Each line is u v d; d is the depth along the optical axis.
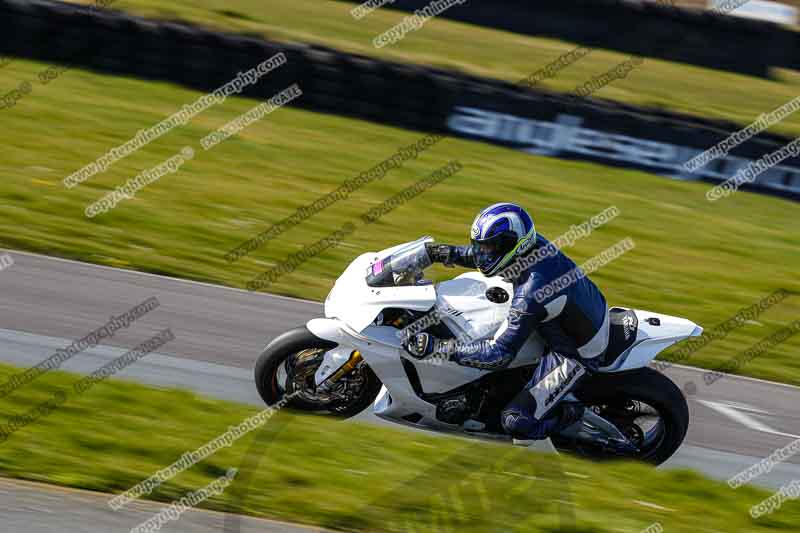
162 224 37.59
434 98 55.56
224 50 55.75
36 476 17.80
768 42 77.81
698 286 39.59
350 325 20.55
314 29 72.44
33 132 47.06
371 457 20.17
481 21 80.00
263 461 19.45
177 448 19.69
